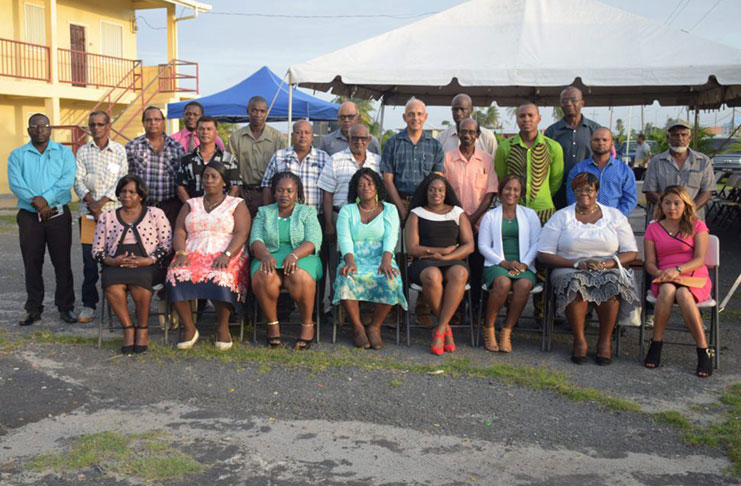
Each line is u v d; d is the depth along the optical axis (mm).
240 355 5258
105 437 3756
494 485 3309
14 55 18484
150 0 21188
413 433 3900
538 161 5977
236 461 3518
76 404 4270
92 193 6125
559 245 5539
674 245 5230
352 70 7172
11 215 15406
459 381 4770
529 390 4605
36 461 3463
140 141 6117
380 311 5551
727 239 11883
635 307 5137
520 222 5730
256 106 6375
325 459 3559
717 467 3518
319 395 4465
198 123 5852
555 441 3814
